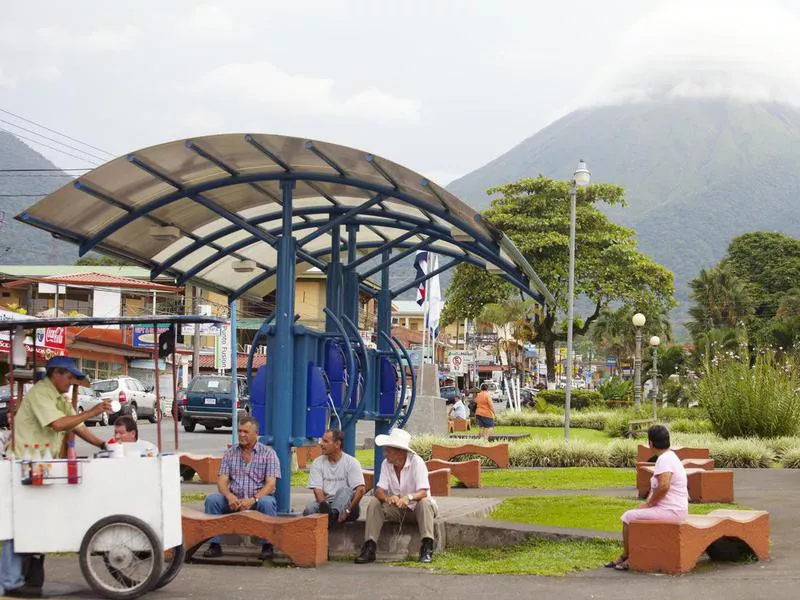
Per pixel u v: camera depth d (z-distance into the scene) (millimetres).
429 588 8602
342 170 11070
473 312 68875
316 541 9727
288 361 11250
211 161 10719
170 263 13406
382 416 14039
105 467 7930
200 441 31234
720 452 24172
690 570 9258
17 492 7941
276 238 11406
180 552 8359
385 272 14664
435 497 15430
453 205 10867
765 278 101312
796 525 12867
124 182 10711
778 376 29188
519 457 24594
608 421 38625
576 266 66500
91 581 7930
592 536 10727
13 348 8234
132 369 56781
